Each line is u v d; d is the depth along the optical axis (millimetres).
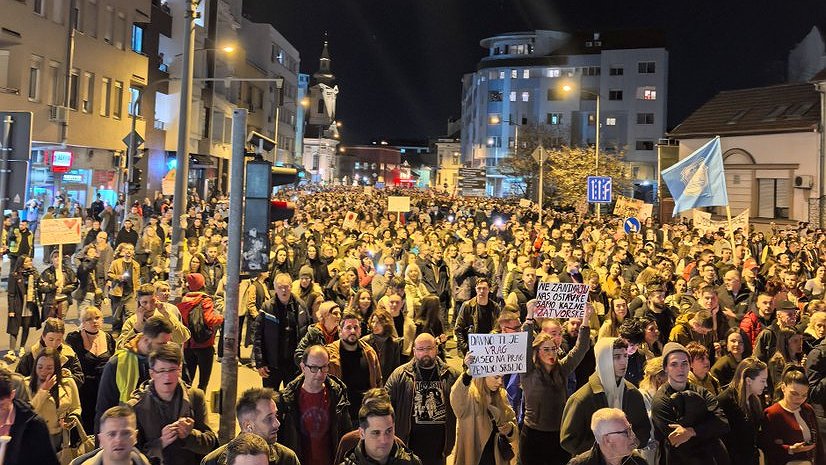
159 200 37500
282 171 8203
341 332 8211
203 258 15219
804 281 16266
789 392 7031
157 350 6051
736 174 46062
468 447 7133
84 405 8047
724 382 8578
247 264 8023
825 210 40906
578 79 100500
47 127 31984
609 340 6707
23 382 5785
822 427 8156
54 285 14156
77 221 14500
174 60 48438
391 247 19656
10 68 30000
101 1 37094
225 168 60312
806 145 42562
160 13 45875
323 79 164500
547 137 82250
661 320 10875
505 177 98312
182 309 10742
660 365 7180
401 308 10484
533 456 7496
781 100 46125
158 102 47500
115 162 37531
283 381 10078
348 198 56688
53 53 32469
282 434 6586
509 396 8195
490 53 113500
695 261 17078
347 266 15523
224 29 59750
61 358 7355
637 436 6582
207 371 10930
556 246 22781
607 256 18875
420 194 82312
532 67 102688
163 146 46688
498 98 105500
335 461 6117
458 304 16078
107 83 38250
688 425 6598
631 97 95812
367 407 5445
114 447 4805
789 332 9438
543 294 7988
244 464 4445
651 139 95188
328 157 150750
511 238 28125
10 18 29266
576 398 6664
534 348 7539
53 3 32500
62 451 6871
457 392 7109
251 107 69500
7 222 20719
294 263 16703
